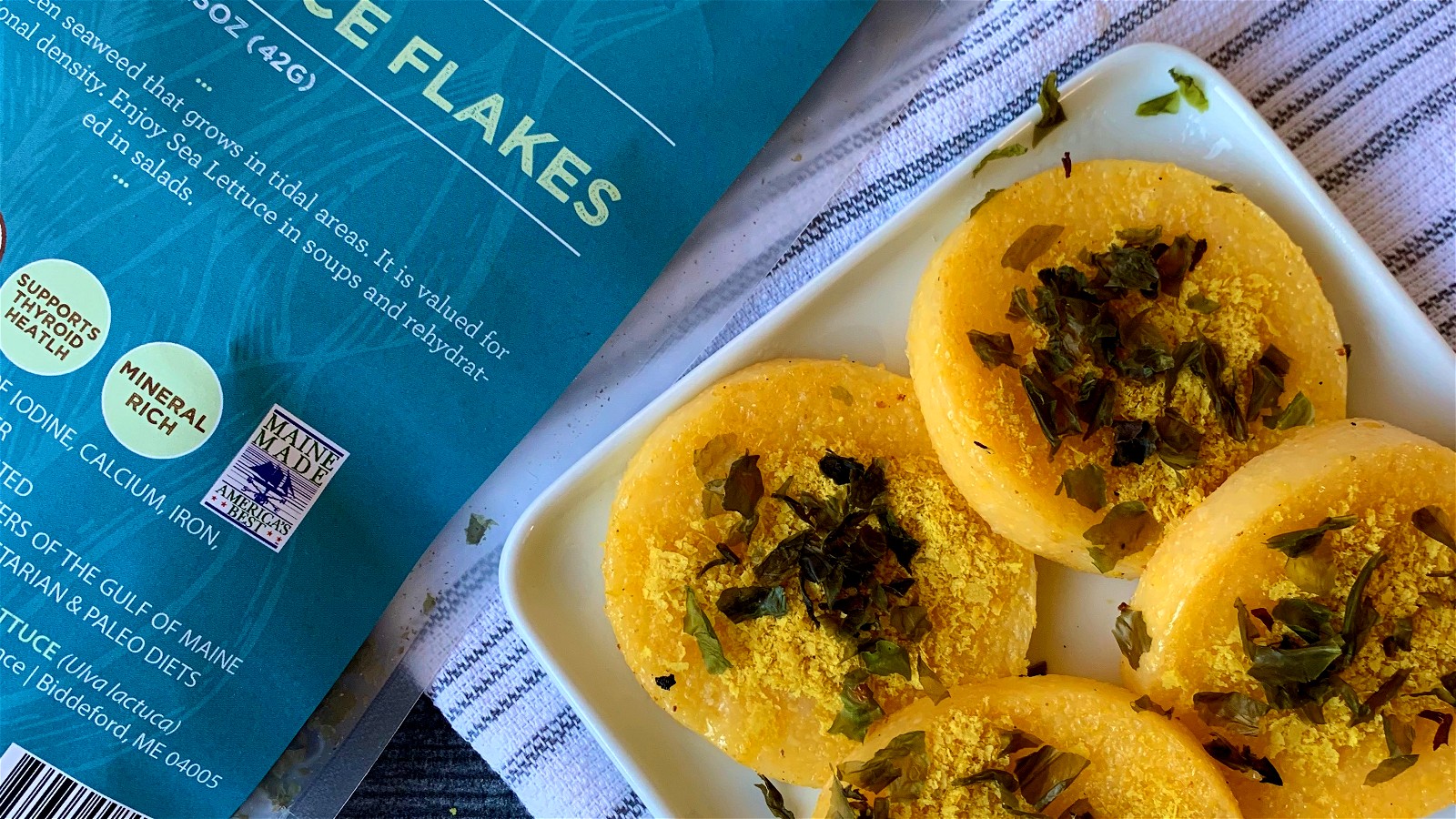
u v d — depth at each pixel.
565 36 0.31
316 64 0.31
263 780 0.31
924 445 0.30
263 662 0.31
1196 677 0.29
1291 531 0.28
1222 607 0.29
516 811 0.33
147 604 0.30
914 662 0.30
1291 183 0.30
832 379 0.30
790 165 0.32
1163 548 0.29
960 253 0.30
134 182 0.30
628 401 0.32
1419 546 0.29
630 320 0.32
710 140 0.31
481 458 0.31
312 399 0.31
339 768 0.32
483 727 0.32
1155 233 0.30
